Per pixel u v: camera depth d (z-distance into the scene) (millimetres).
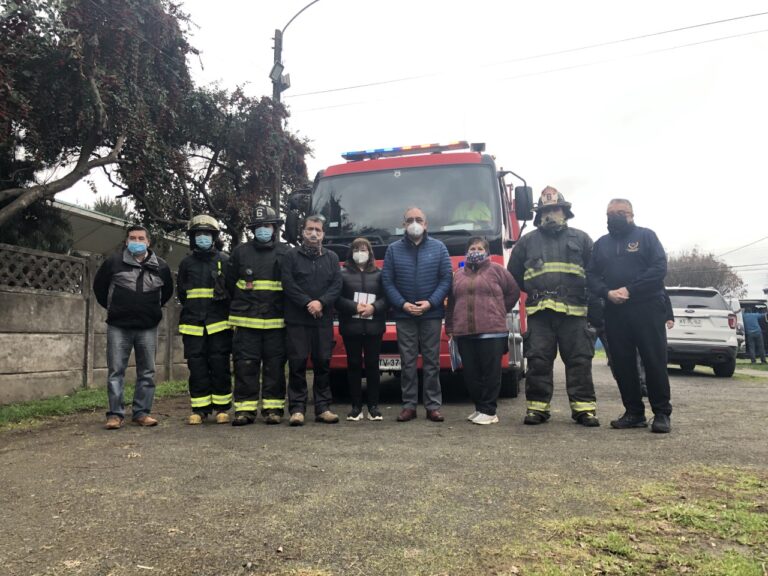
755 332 16188
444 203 7051
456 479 3459
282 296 5734
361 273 5891
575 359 5441
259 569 2279
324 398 5742
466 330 5570
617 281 5090
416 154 7586
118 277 5484
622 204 5160
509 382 7324
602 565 2270
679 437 4699
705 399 7355
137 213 11703
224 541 2553
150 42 9141
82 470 3799
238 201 11906
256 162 11758
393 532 2627
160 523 2781
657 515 2809
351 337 5766
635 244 5082
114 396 5441
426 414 5891
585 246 5508
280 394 5742
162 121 9617
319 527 2699
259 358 5723
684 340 11531
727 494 3131
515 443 4484
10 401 6672
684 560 2303
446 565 2291
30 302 6953
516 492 3184
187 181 11281
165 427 5453
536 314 5504
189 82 10445
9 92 6281
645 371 5016
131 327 5508
